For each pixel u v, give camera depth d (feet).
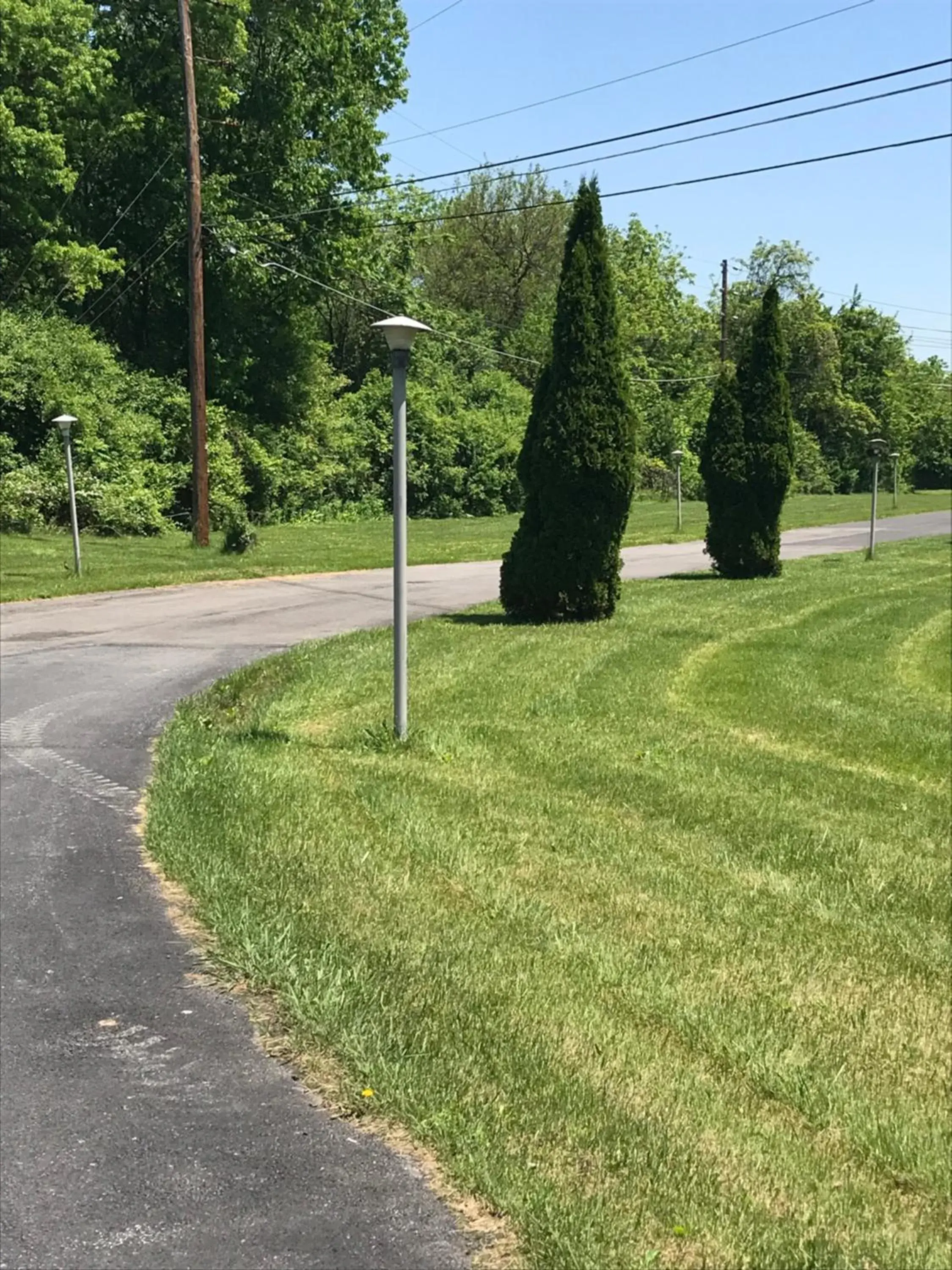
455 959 13.84
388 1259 8.48
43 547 69.10
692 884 17.52
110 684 32.30
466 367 155.33
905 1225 9.11
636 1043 11.96
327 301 132.05
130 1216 9.00
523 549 45.93
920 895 17.66
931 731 29.50
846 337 239.91
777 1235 8.72
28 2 89.20
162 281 110.22
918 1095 11.53
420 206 127.44
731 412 64.34
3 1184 9.45
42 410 84.43
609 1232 8.63
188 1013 12.53
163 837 18.12
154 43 101.40
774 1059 11.93
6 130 85.66
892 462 218.79
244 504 101.19
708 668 36.78
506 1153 9.67
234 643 40.16
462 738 26.35
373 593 55.93
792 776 24.73
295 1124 10.33
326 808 20.20
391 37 113.60
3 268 97.81
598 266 43.73
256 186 111.14
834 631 45.32
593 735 27.40
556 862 18.12
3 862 17.43
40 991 13.07
